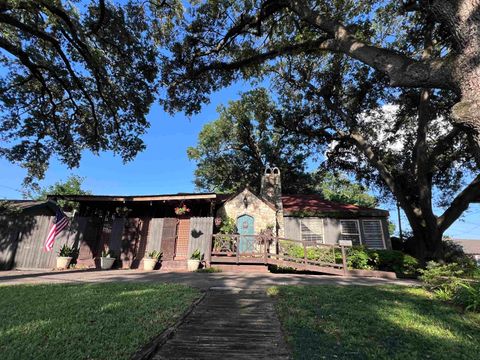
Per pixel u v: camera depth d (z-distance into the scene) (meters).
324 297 6.24
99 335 3.64
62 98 13.99
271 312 5.14
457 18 4.42
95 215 14.50
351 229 16.72
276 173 18.19
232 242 13.74
